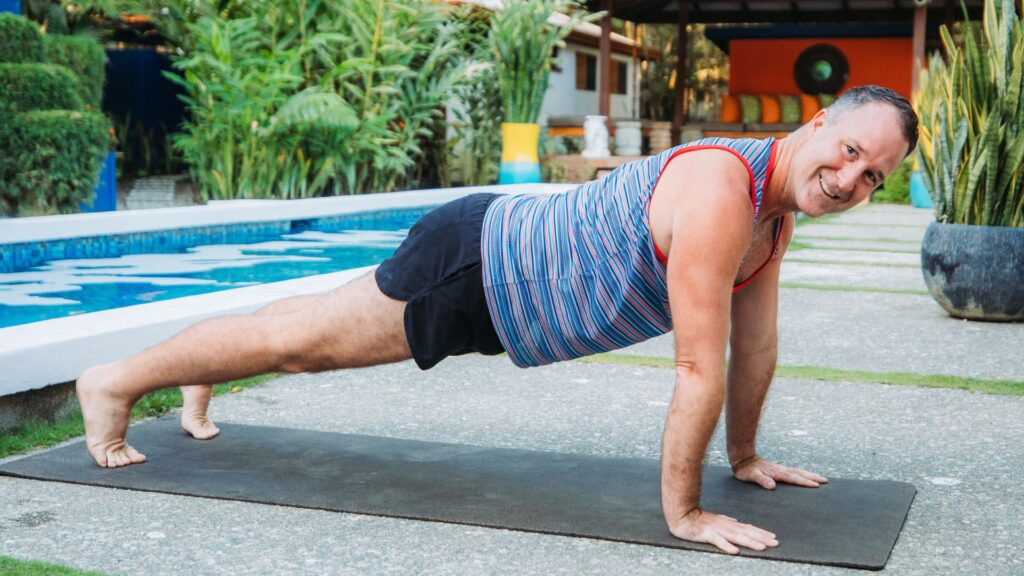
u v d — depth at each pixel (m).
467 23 14.39
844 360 4.34
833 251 8.73
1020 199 5.34
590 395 3.74
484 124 15.16
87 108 9.41
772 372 2.66
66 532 2.35
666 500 2.31
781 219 2.48
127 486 2.66
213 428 3.16
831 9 19.16
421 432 3.25
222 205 8.94
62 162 7.93
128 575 2.10
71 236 7.28
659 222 2.27
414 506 2.50
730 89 21.36
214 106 10.88
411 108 12.80
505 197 2.58
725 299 2.21
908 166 15.03
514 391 3.80
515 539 2.31
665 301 2.38
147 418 3.42
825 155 2.17
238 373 2.69
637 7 18.62
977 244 5.26
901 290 6.47
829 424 3.33
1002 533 2.35
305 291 4.50
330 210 9.77
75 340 3.33
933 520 2.44
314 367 2.65
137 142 14.62
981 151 5.32
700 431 2.23
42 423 3.24
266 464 2.85
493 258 2.44
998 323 5.31
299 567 2.14
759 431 3.24
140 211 7.97
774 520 2.40
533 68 14.33
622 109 23.91
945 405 3.56
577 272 2.38
